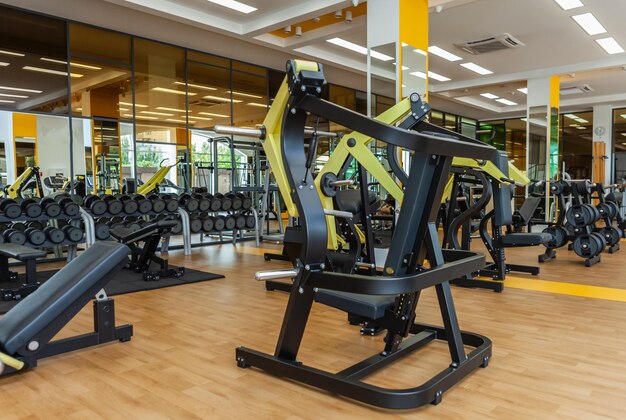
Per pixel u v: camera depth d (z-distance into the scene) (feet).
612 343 8.38
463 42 22.54
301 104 6.35
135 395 6.44
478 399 6.20
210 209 20.59
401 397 5.67
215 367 7.41
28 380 6.97
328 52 24.34
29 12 17.65
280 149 6.77
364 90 32.45
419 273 5.86
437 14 18.97
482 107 37.35
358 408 6.00
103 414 5.91
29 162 18.62
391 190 10.13
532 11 18.75
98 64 19.72
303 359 7.76
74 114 19.08
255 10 18.35
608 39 22.17
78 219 17.52
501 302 11.37
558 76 28.04
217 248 21.56
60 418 5.82
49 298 7.43
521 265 15.16
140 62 21.08
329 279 6.13
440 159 6.01
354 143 10.44
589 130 38.37
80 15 18.19
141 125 21.24
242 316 10.34
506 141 43.09
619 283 13.53
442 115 39.91
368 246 12.10
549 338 8.66
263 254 19.52
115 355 7.97
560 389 6.49
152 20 18.88
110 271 7.78
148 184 20.94
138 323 9.84
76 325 9.73
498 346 8.25
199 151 23.61
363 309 6.78
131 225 18.21
